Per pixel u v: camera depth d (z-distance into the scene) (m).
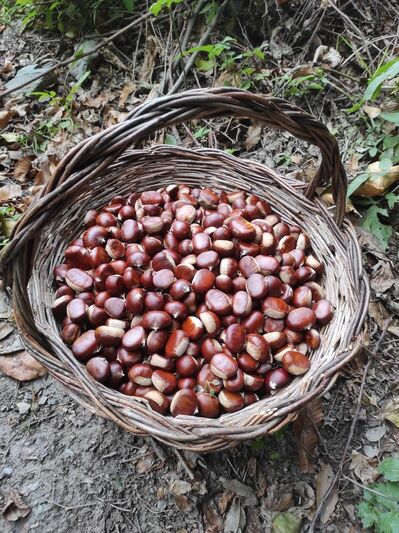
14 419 0.63
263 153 0.92
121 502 0.58
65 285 0.61
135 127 0.49
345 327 0.53
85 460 0.60
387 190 0.81
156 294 0.58
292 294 0.61
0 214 0.79
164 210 0.69
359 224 0.80
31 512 0.56
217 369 0.51
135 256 0.61
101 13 1.11
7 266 0.46
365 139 0.87
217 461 0.60
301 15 0.98
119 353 0.56
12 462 0.60
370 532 0.56
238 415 0.47
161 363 0.54
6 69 1.11
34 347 0.50
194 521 0.57
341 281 0.59
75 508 0.57
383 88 0.90
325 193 0.81
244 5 1.01
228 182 0.71
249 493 0.58
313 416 0.63
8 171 0.91
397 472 0.56
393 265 0.77
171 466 0.60
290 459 0.61
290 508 0.57
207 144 0.94
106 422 0.63
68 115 0.98
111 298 0.58
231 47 1.01
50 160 0.89
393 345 0.71
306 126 0.52
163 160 0.70
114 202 0.69
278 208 0.69
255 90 0.97
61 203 0.48
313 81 0.93
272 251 0.63
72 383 0.48
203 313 0.56
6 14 1.19
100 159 0.49
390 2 0.98
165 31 1.06
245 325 0.57
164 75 1.01
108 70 1.07
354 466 0.60
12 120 1.00
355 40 0.97
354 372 0.68
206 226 0.65
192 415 0.51
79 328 0.57
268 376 0.54
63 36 1.13
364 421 0.64
